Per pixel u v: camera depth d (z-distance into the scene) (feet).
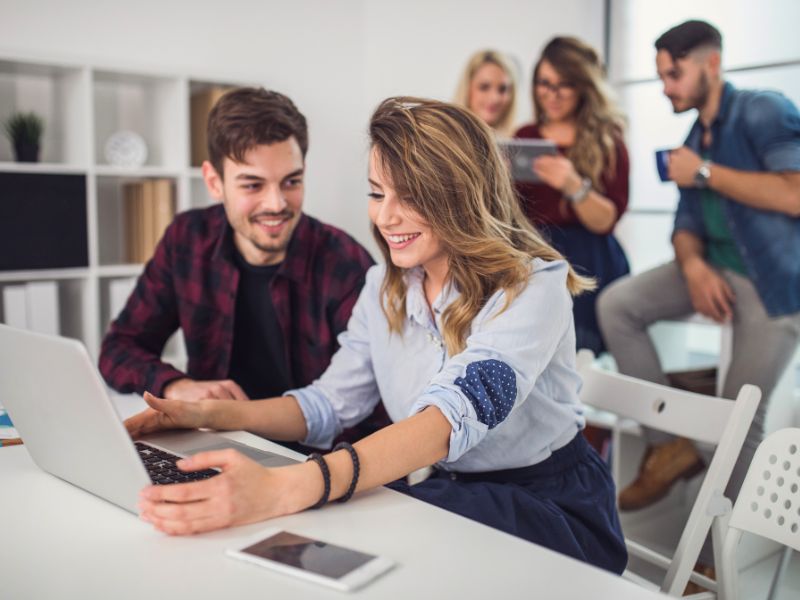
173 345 11.36
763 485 4.09
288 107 5.99
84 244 10.43
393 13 13.51
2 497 3.58
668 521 9.09
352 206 14.07
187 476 3.65
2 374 3.69
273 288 6.23
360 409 5.05
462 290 4.28
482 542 3.09
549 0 11.85
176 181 11.28
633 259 11.79
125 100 11.75
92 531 3.19
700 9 10.50
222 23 12.49
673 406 4.84
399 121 4.16
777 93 8.57
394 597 2.63
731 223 8.79
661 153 9.36
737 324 8.84
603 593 2.67
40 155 10.57
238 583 2.73
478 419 3.76
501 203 4.39
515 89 12.09
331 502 3.52
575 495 4.39
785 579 7.94
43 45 10.95
